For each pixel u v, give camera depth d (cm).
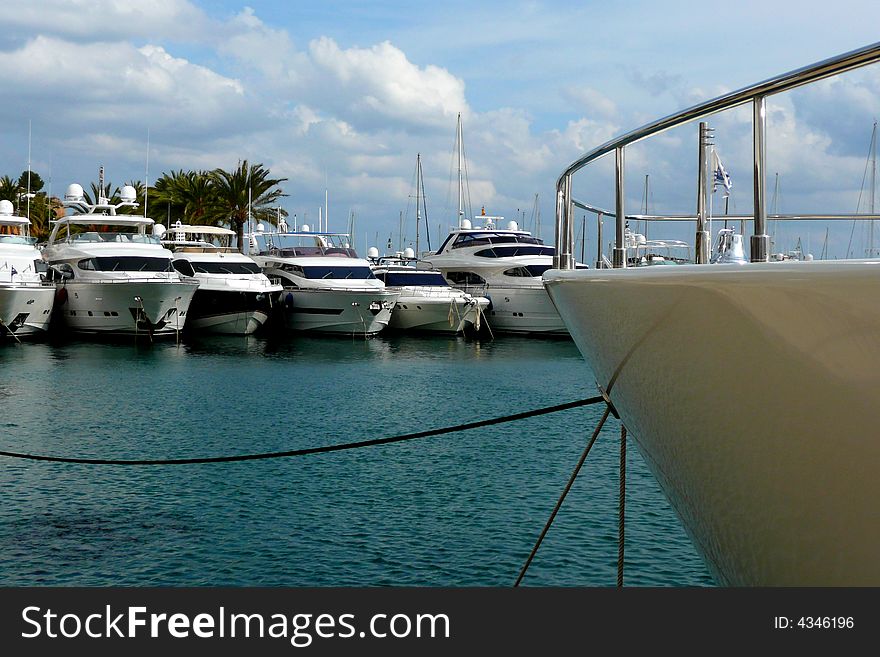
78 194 4394
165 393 2506
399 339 4228
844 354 246
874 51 287
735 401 301
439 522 1205
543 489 1385
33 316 3862
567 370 3097
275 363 3272
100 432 1920
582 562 1041
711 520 374
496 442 1759
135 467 1520
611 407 519
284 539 1133
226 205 6359
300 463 1559
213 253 4469
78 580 988
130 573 1010
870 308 232
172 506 1288
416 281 4516
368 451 1670
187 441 1833
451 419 2112
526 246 4509
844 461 263
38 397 2402
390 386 2680
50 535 1149
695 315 297
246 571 1014
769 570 341
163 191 6806
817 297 245
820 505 283
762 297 262
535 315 4288
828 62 306
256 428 1983
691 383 326
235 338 4184
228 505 1294
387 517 1231
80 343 3847
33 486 1396
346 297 4194
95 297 3906
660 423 380
